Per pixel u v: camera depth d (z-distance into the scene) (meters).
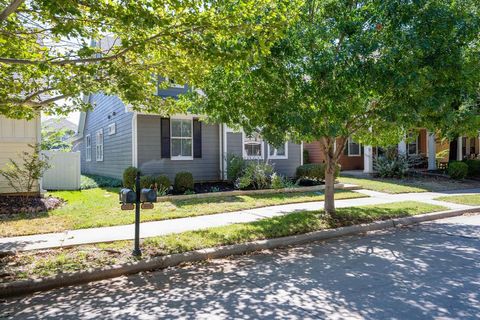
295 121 6.71
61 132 26.52
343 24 6.76
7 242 6.62
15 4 4.73
